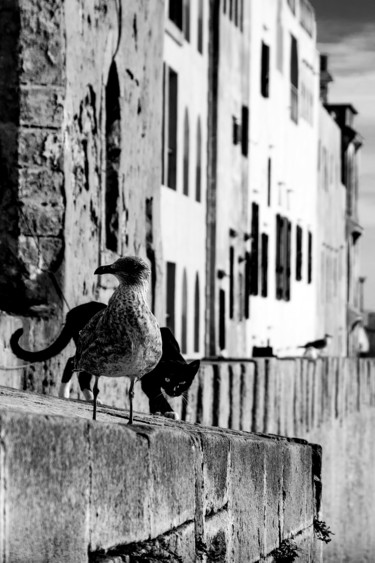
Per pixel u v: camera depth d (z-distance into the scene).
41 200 20.80
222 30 42.47
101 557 8.64
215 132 41.75
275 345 57.03
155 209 27.47
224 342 43.66
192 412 26.11
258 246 51.72
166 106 35.28
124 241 25.17
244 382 31.28
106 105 24.70
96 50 22.83
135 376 9.94
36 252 20.75
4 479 7.30
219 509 11.48
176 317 37.28
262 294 53.75
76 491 8.23
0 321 18.70
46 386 19.80
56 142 20.81
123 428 9.14
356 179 91.94
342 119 84.62
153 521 9.66
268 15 53.56
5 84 20.81
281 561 13.85
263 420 34.62
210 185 41.75
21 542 7.52
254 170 51.19
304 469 15.52
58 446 7.96
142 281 9.70
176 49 36.16
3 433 7.28
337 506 36.47
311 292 66.88
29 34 20.78
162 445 9.82
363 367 62.12
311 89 66.06
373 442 64.44
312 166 66.69
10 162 20.81
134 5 25.44
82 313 17.12
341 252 80.19
